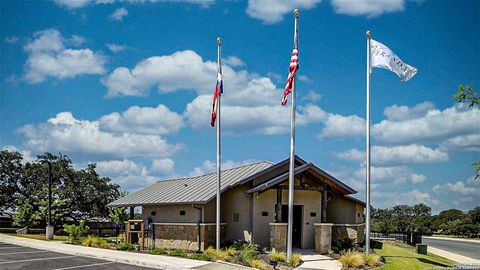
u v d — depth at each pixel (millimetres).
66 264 19281
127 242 26984
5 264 19266
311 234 24156
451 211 81188
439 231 68750
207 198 23125
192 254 21766
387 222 59875
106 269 18000
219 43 22625
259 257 20469
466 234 60969
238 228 24172
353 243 23562
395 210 86438
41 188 44031
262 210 23766
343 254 21219
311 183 24672
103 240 27250
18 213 38500
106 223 46312
